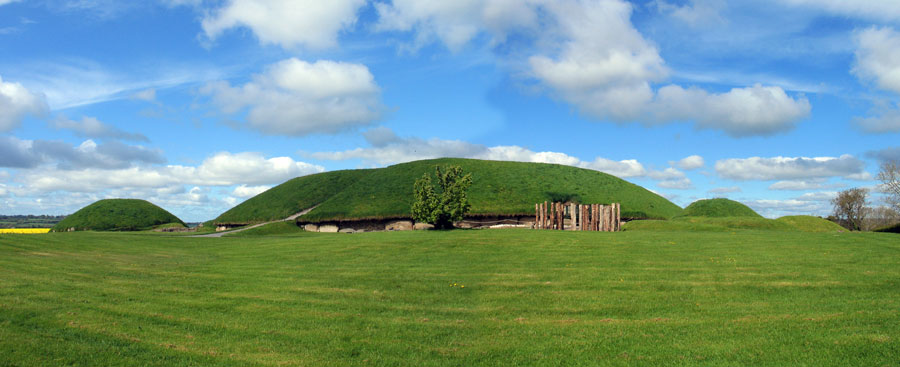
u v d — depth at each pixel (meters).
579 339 11.27
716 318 12.46
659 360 9.74
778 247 23.30
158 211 92.25
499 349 10.74
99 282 16.72
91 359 9.38
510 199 66.44
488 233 33.62
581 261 21.70
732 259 20.72
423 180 43.09
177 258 26.59
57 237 31.59
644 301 14.55
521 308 14.25
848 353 9.34
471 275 19.45
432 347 10.92
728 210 66.12
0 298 13.02
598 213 41.53
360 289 16.97
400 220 61.72
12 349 9.37
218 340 11.10
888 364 8.70
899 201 59.59
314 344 11.04
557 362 9.91
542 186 72.06
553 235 31.19
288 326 12.34
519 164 83.12
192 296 15.34
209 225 78.06
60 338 10.30
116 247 30.12
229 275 19.70
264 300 15.09
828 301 13.62
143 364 9.39
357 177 85.00
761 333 10.96
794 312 12.62
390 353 10.54
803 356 9.39
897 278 16.17
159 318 12.54
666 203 72.12
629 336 11.32
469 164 81.81
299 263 23.73
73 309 12.65
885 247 22.52
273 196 79.69
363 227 62.16
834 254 21.02
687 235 29.77
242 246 33.78
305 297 15.62
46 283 15.67
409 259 24.36
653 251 23.52
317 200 74.75
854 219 82.62
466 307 14.48
